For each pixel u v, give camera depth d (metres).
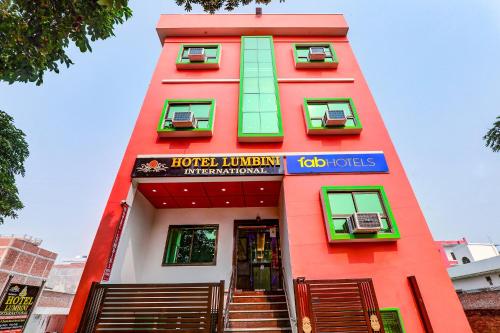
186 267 10.07
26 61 6.43
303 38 13.14
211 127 9.66
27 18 6.12
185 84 11.27
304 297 6.51
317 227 7.92
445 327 6.49
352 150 9.39
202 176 8.70
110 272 7.35
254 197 10.47
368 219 7.43
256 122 10.00
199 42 12.88
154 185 9.23
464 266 18.58
